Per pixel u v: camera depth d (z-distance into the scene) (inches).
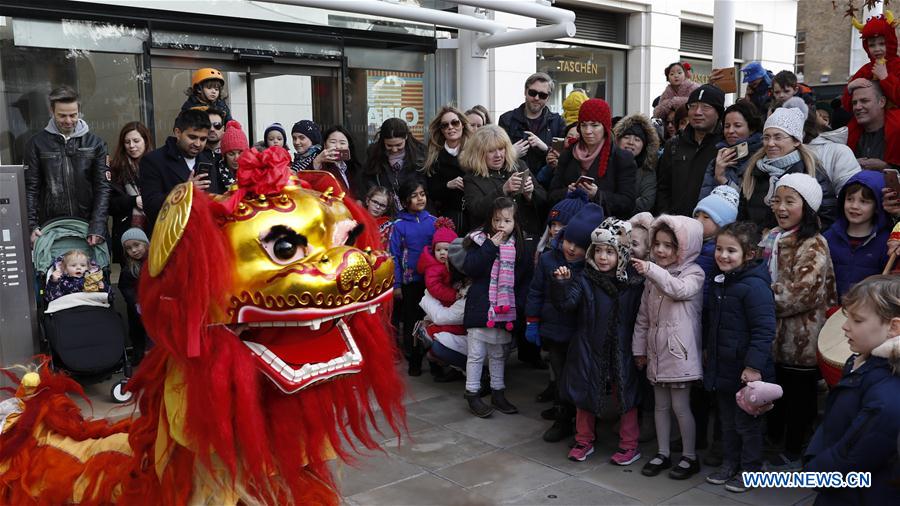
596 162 185.9
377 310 79.4
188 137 168.2
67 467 80.7
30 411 85.9
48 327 176.6
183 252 63.6
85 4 209.2
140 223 200.5
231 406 66.0
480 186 191.0
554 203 194.2
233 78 245.3
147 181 170.7
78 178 196.4
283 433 70.9
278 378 67.9
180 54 227.8
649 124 206.8
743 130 171.9
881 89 171.9
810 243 138.0
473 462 146.8
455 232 204.7
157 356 71.6
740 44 467.5
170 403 67.4
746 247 131.4
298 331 71.2
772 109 216.7
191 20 227.5
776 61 476.4
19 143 210.4
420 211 207.9
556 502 129.3
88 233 192.7
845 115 239.0
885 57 173.9
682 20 426.6
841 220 145.5
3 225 173.6
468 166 194.5
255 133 252.7
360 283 67.4
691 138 187.2
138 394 75.2
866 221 140.6
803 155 153.6
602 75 403.2
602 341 142.9
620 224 144.6
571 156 194.9
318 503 75.4
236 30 235.8
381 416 168.6
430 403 182.7
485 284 172.4
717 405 139.0
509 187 182.5
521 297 177.9
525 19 344.5
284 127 258.2
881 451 86.7
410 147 225.8
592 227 151.3
